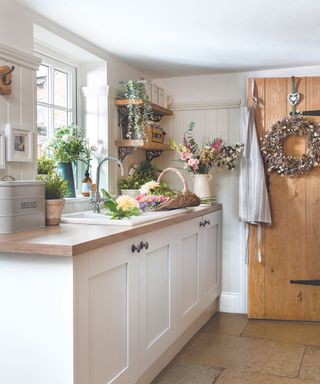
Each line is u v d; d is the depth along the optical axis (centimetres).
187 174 441
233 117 430
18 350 196
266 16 285
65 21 293
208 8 271
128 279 234
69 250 181
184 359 322
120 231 225
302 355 329
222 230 435
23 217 228
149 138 389
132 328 239
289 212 406
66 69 352
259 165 397
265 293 412
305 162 395
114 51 360
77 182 359
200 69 417
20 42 266
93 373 204
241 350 338
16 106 261
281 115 402
